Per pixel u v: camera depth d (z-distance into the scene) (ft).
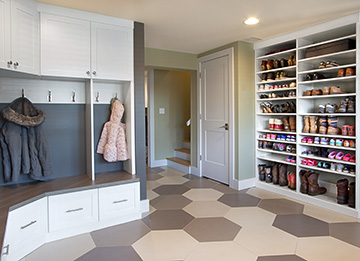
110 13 8.12
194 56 13.97
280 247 6.77
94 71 8.11
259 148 12.26
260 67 12.19
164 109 17.57
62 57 7.62
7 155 7.52
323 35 9.77
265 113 11.80
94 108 9.21
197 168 14.65
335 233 7.50
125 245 6.97
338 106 9.89
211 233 7.61
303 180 10.20
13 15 6.52
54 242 7.15
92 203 7.79
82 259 6.31
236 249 6.70
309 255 6.38
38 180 8.23
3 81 7.70
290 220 8.44
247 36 10.80
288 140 10.80
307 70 10.48
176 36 10.69
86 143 9.03
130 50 8.75
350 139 9.16
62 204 7.34
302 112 10.43
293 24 9.36
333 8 7.94
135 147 9.07
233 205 9.89
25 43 6.88
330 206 9.27
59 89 8.63
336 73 9.95
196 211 9.34
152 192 11.62
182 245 6.94
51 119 8.55
